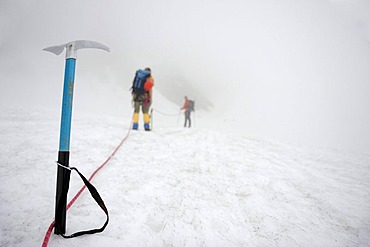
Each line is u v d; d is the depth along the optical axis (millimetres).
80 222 1459
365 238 1666
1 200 1646
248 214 1882
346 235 1689
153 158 3250
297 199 2291
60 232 1193
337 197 2426
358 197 2469
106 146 3613
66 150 1184
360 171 3666
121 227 1463
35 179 2082
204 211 1839
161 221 1609
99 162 2771
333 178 3152
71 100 1212
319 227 1773
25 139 3477
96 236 1321
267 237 1573
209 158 3639
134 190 2062
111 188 2045
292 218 1886
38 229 1349
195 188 2297
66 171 1160
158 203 1873
